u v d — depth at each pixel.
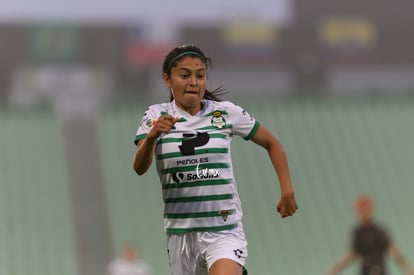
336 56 93.31
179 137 17.17
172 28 91.19
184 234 17.34
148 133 16.19
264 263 66.12
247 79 91.31
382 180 78.56
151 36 90.31
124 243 67.56
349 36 93.81
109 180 76.31
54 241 67.50
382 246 38.09
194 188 17.09
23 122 84.06
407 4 95.06
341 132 85.81
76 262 64.75
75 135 82.19
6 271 62.62
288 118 87.50
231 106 17.66
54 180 75.69
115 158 79.25
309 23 93.50
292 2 93.50
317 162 81.06
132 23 89.81
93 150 80.12
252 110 88.75
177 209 17.30
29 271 62.97
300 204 75.12
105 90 88.12
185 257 17.52
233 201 17.39
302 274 64.25
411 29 94.94
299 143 83.69
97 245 67.31
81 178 76.19
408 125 87.62
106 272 63.72
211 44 91.31
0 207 71.44
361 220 38.62
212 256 17.02
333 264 65.94
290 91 91.88
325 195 76.31
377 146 83.94
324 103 90.88
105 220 70.75
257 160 81.56
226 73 90.94
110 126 83.69
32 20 87.69
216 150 17.16
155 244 67.62
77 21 88.81
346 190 77.00
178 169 17.11
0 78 86.19
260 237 70.31
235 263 16.75
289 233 71.00
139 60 89.50
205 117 17.39
